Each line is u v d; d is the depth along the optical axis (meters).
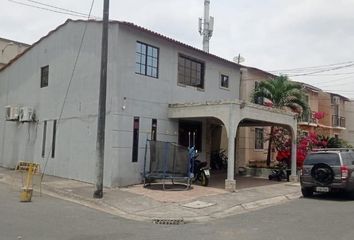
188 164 16.91
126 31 17.02
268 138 25.09
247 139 25.28
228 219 11.69
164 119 18.69
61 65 19.97
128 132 16.92
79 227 9.66
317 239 8.94
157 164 16.80
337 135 42.78
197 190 16.31
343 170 15.76
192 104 18.06
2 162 24.81
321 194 17.98
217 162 23.44
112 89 16.64
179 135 20.02
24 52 23.36
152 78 18.17
